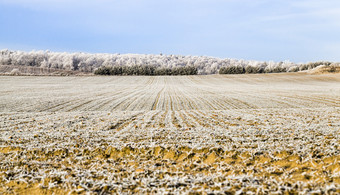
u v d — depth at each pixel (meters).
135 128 15.00
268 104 34.16
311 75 97.94
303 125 14.27
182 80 92.81
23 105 31.95
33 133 13.60
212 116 20.06
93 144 11.25
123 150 10.48
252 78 96.81
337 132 11.96
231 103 35.91
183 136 12.25
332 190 6.15
